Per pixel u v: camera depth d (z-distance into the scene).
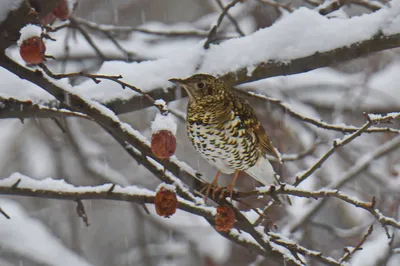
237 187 13.46
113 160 17.73
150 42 13.70
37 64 6.80
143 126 16.47
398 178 13.35
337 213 14.76
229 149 9.00
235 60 8.97
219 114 8.81
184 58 9.16
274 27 9.21
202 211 7.27
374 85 14.45
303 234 11.66
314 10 9.84
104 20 19.73
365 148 14.35
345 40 8.85
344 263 7.47
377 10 9.60
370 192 14.76
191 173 7.54
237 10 14.55
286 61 8.87
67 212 17.16
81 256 14.22
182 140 17.39
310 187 13.48
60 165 13.95
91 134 17.48
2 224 12.55
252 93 9.93
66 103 6.65
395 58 15.27
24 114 8.20
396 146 11.45
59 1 7.38
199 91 8.70
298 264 7.27
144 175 17.64
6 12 6.82
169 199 6.61
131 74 9.04
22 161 15.89
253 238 7.66
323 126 9.51
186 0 20.59
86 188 7.08
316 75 14.16
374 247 11.35
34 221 13.83
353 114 13.95
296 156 11.04
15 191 7.00
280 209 12.92
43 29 7.01
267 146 9.42
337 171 14.16
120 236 19.33
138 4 20.22
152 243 17.80
